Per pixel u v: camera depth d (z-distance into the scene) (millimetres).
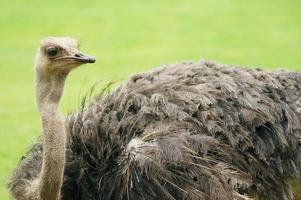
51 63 11320
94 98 13383
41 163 12711
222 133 12242
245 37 36375
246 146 12352
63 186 12344
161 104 12453
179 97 12508
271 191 12656
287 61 31438
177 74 13180
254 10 42156
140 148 11828
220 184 11633
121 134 12359
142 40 36656
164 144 11820
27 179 12648
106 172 12172
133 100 12641
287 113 12984
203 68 13328
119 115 12633
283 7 42594
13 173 13281
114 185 12008
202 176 11656
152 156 11742
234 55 32875
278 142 12680
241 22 39594
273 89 13180
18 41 36562
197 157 11773
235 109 12547
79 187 12391
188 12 42562
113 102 12891
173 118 12266
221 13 41906
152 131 12023
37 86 11508
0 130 23500
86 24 39969
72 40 11578
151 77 13234
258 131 12617
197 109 12352
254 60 31797
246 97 12727
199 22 40031
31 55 34062
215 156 11969
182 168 11695
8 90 28922
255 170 12398
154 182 11625
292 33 36812
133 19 41094
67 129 12922
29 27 39312
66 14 42250
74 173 12484
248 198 11797
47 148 11352
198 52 33750
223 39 36250
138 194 11727
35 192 11758
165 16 41781
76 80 28734
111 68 31047
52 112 11391
